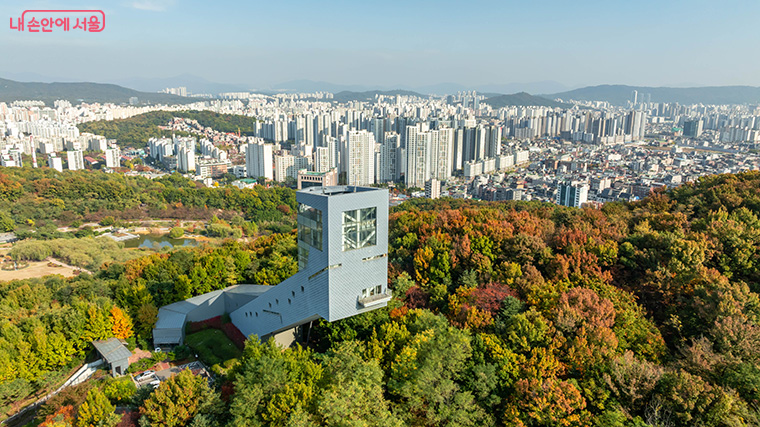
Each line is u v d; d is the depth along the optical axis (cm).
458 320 7381
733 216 10112
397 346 6625
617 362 5750
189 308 10206
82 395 6669
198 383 5769
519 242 9425
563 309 6669
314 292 7038
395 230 12112
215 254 11912
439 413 5609
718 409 5081
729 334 6262
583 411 5231
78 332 8488
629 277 8869
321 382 5878
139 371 8394
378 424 5153
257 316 9062
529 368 5753
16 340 7881
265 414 5366
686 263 8106
